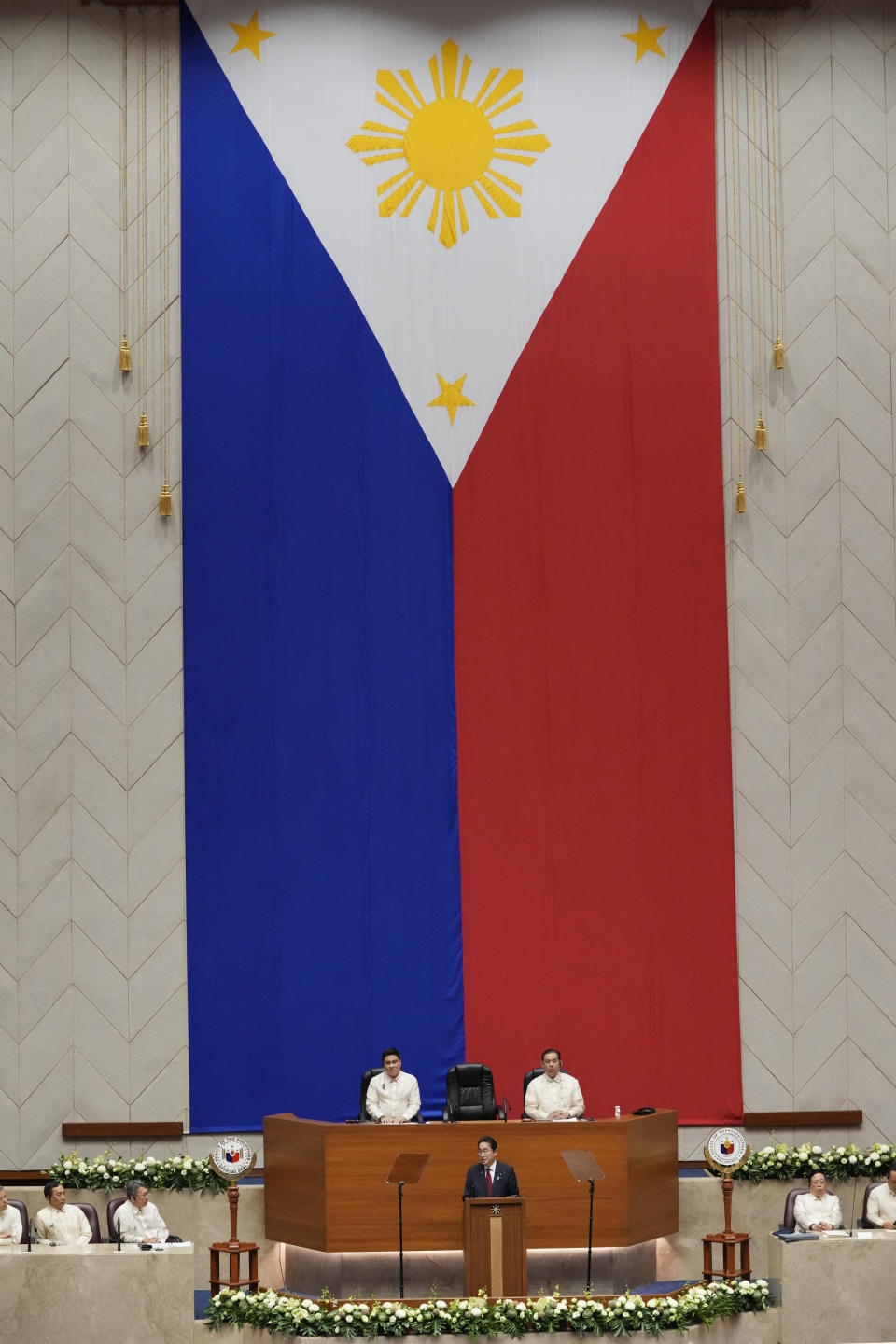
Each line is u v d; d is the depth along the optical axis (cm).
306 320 1248
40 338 1231
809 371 1255
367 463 1242
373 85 1266
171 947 1193
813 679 1233
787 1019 1205
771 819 1222
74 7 1255
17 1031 1179
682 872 1215
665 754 1225
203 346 1238
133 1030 1185
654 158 1267
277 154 1257
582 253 1260
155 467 1228
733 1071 1200
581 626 1234
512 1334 920
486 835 1217
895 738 1230
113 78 1252
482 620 1234
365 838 1212
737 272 1261
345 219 1257
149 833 1201
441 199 1262
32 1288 921
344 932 1204
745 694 1231
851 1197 1118
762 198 1267
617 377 1252
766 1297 960
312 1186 1023
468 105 1269
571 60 1273
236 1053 1188
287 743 1216
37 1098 1175
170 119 1252
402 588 1235
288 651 1224
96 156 1245
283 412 1240
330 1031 1195
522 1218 969
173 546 1223
